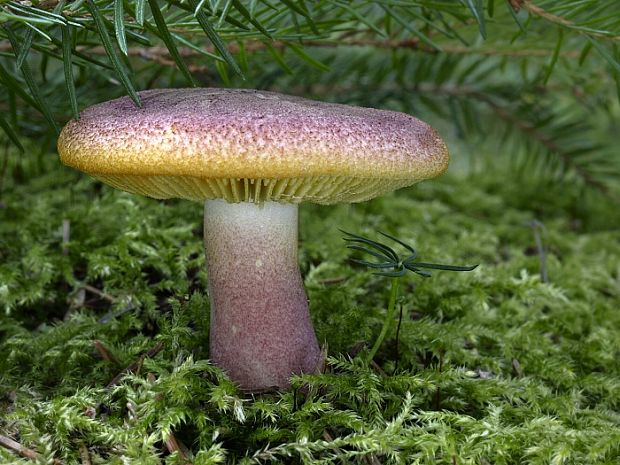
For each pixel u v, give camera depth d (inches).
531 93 12.9
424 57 12.1
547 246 13.4
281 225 8.4
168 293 10.3
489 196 16.0
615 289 12.3
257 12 8.7
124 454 7.6
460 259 12.2
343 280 10.9
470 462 7.6
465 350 9.4
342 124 7.4
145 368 8.6
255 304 8.3
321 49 12.1
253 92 8.1
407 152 7.5
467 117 13.1
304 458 7.6
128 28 7.7
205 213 8.5
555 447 7.8
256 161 7.1
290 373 8.3
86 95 10.9
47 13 6.8
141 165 7.1
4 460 7.4
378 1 8.6
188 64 9.9
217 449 7.5
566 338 10.4
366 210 13.9
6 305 9.7
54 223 11.4
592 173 13.9
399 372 9.1
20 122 11.1
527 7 8.5
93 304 10.3
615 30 8.7
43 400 8.4
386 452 7.7
